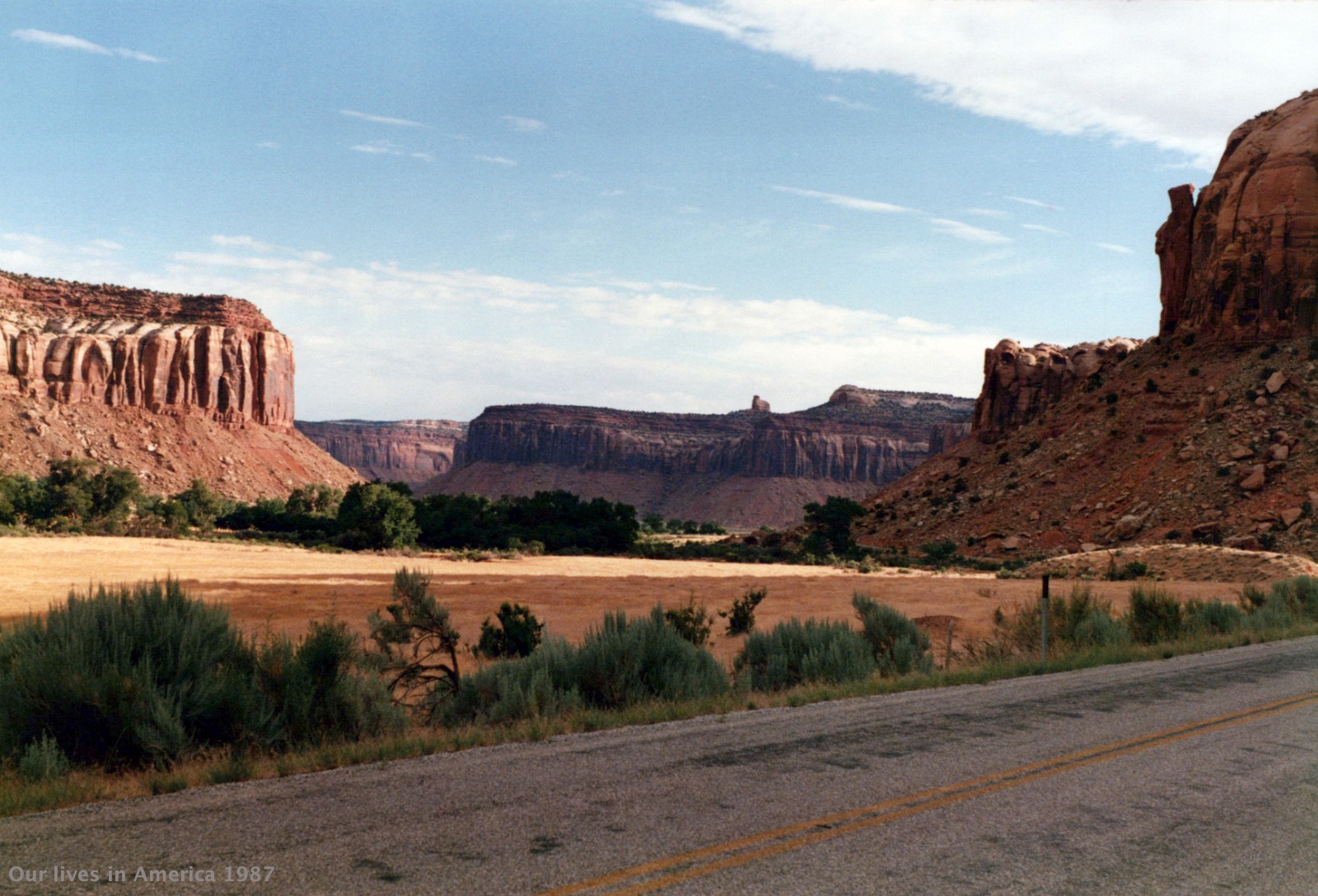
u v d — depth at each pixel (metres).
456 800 6.01
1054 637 18.30
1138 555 59.38
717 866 4.88
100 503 109.19
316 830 5.35
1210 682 11.89
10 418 195.88
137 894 4.33
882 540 108.06
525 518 109.12
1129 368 111.31
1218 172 111.06
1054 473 98.81
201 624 9.31
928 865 5.03
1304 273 98.00
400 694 13.24
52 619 8.94
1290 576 48.50
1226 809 6.26
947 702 10.22
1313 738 8.50
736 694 11.70
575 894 4.45
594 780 6.60
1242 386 91.19
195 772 7.07
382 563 65.12
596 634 12.95
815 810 5.93
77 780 6.88
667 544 111.88
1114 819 5.98
